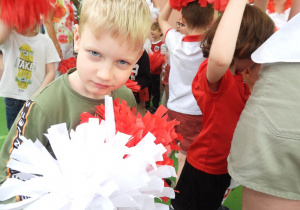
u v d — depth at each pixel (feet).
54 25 5.40
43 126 1.87
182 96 4.80
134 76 5.33
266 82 1.85
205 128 3.17
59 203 1.36
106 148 1.48
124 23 1.58
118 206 1.43
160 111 2.03
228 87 2.77
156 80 8.80
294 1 3.02
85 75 1.71
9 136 1.92
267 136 1.71
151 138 1.53
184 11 4.61
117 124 1.77
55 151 1.49
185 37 4.61
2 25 3.09
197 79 3.29
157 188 1.53
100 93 1.79
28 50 4.14
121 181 1.41
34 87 4.36
